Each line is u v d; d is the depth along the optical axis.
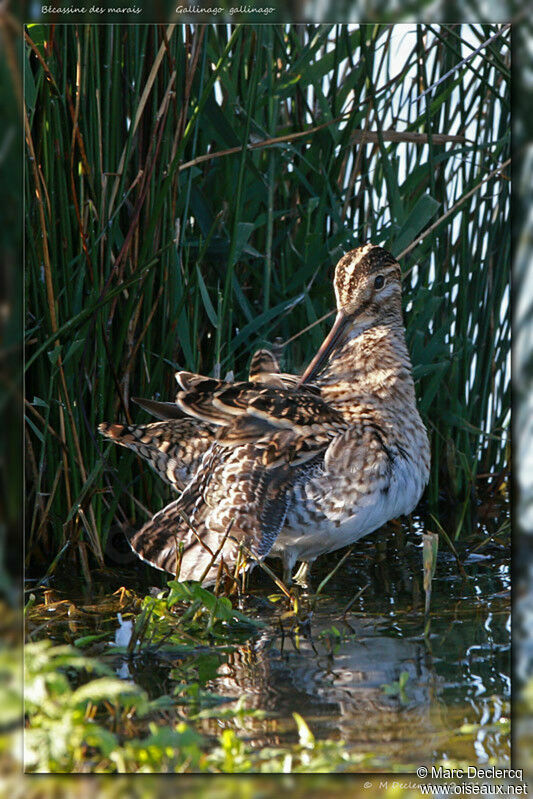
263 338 10.12
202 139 10.18
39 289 9.19
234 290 10.23
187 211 9.91
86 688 5.03
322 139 10.39
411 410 9.11
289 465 8.40
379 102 11.12
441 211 10.79
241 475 8.38
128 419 9.59
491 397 11.74
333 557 9.82
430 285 10.85
